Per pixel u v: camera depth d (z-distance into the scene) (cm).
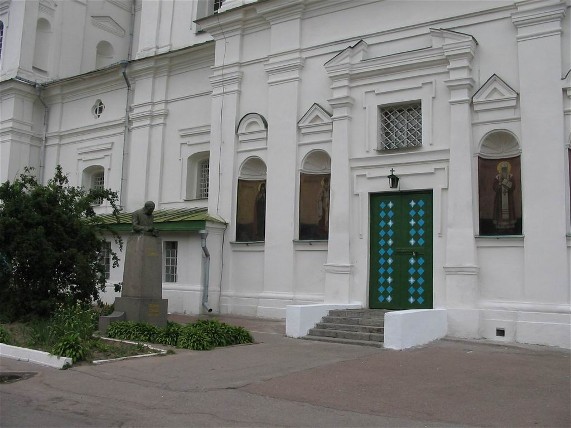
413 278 1500
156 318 1334
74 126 2569
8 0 2689
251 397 771
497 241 1386
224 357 1052
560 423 677
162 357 1048
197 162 2184
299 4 1770
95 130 2473
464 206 1423
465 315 1375
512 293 1358
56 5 2755
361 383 859
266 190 1775
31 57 2644
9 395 775
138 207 2247
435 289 1445
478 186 1431
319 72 1734
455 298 1399
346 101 1625
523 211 1357
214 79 1967
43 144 2647
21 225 1441
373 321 1352
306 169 1727
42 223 1484
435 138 1497
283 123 1772
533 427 662
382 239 1559
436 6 1552
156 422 655
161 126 2239
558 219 1314
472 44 1456
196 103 2161
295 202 1714
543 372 970
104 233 1875
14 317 1448
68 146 2584
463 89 1460
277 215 1738
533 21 1393
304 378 883
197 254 1820
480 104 1439
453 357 1096
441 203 1470
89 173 2533
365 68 1609
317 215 1697
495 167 1431
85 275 1529
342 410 719
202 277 1798
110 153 2412
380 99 1591
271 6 1817
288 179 1736
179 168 2175
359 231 1577
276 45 1819
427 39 1556
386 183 1555
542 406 750
